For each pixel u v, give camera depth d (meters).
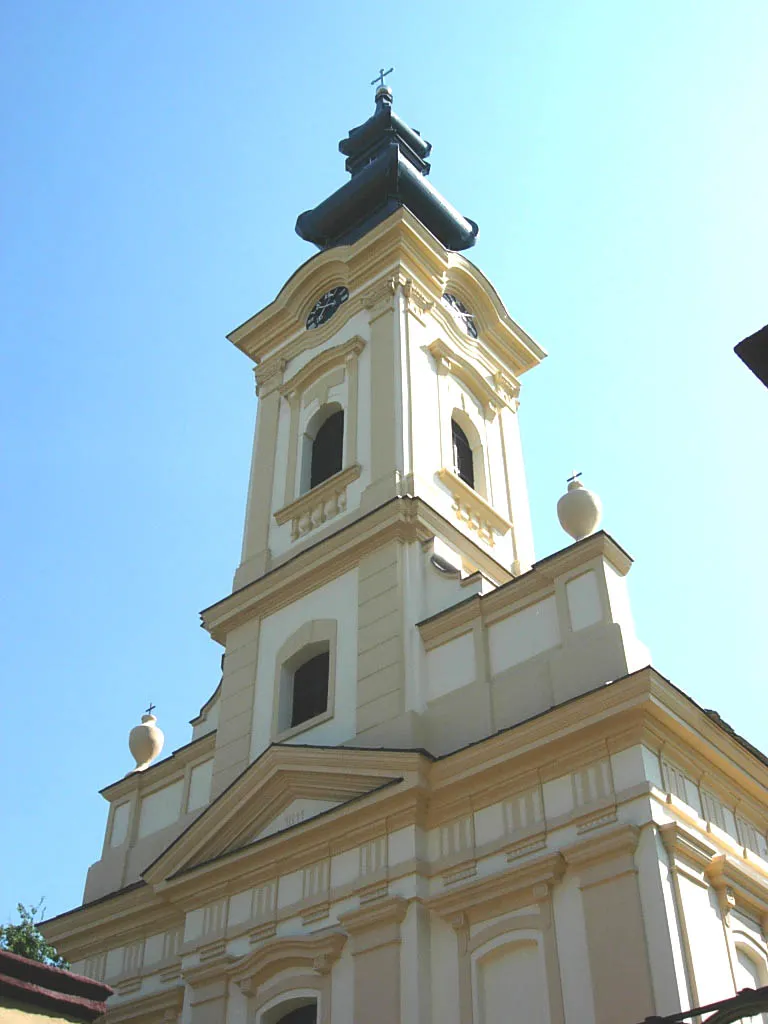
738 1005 11.00
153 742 27.66
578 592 19.66
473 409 28.42
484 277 30.38
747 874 17.47
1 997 10.77
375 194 33.50
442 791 18.91
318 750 20.38
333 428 27.62
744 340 8.48
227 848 21.62
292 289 30.19
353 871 19.19
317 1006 18.39
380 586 22.56
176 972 21.52
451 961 17.42
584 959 16.02
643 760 17.06
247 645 24.83
